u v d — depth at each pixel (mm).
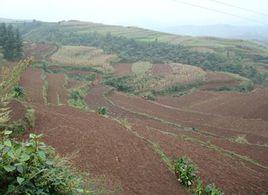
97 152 17047
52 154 4852
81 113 27500
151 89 67438
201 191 14703
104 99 49281
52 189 4309
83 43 134875
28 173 4148
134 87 67438
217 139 29156
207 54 118562
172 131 29578
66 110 27781
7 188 4039
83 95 49906
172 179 15953
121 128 23969
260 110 48656
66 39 139625
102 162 15680
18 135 16406
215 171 19344
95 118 26125
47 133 18531
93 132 20906
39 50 98938
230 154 25094
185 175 15570
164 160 18578
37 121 20359
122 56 104062
